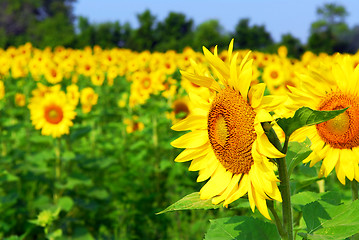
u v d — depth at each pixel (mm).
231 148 1925
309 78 2557
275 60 14227
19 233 6812
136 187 7426
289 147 1985
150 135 8398
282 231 1896
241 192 1918
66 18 90375
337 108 2512
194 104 2148
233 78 1865
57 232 5113
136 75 9336
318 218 1950
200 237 5895
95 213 7320
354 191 2555
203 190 2004
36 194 7754
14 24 91000
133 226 6836
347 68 2545
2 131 7902
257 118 1752
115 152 8930
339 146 2527
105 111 10258
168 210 1896
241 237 2008
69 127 7152
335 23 63750
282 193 1887
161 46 45969
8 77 13156
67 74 14906
